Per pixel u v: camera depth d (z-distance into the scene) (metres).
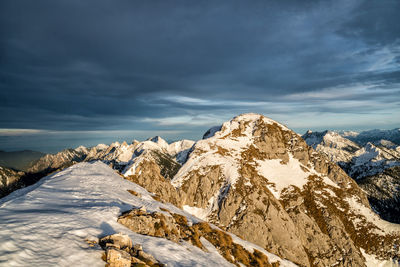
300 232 96.50
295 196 112.62
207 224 61.09
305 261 84.62
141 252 21.95
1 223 19.69
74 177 46.03
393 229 105.00
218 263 33.06
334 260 89.62
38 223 21.31
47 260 16.06
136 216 31.28
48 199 30.83
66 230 21.59
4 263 14.31
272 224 91.06
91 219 26.56
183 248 31.45
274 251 83.38
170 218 40.66
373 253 94.44
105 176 53.72
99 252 19.28
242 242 60.19
